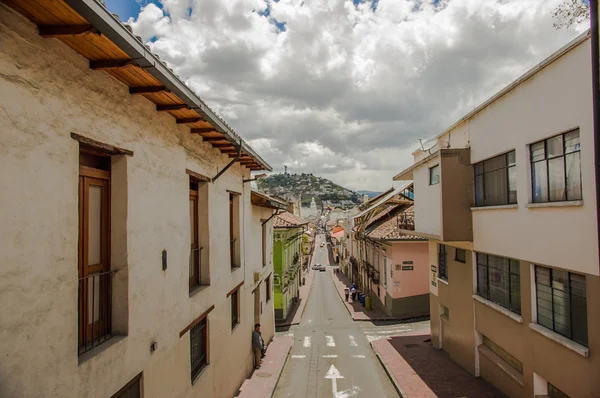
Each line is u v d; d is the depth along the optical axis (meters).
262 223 16.56
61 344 3.88
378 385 12.58
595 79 5.64
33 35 3.53
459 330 13.53
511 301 9.97
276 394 11.88
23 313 3.40
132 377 5.27
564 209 7.51
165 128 6.52
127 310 5.20
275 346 17.11
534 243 8.56
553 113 7.80
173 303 6.76
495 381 11.01
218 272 9.60
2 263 3.19
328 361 15.43
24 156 3.44
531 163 8.78
